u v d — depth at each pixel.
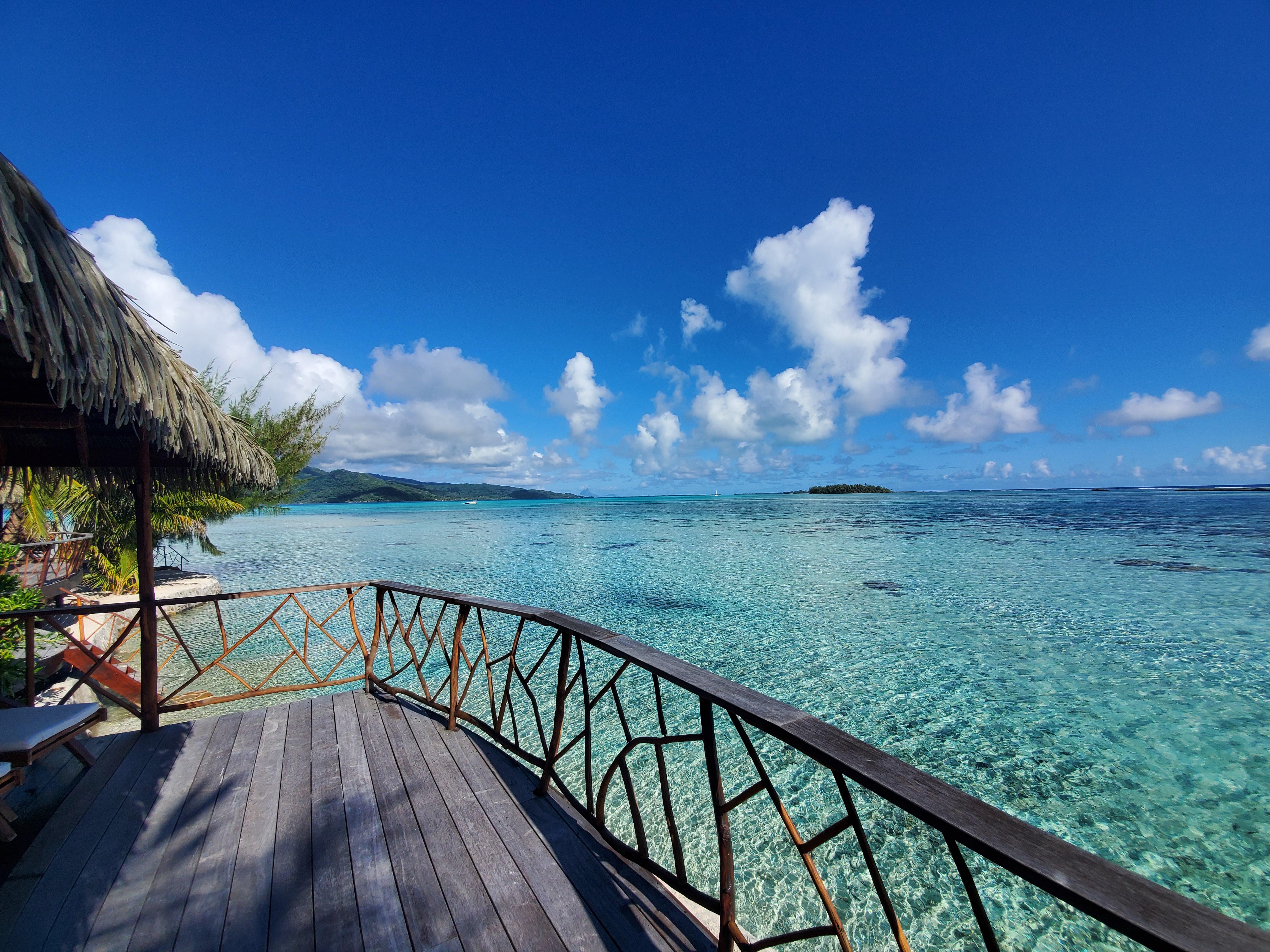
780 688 8.70
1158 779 5.99
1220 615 12.99
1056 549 24.73
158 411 2.86
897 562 21.58
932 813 1.18
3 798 3.13
